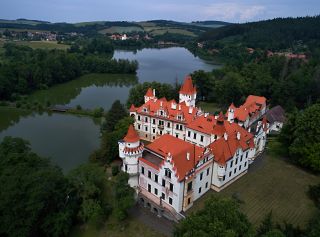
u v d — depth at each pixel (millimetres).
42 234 63688
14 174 61906
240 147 78438
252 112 115812
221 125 86625
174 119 101562
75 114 146375
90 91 197375
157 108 106938
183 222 47812
